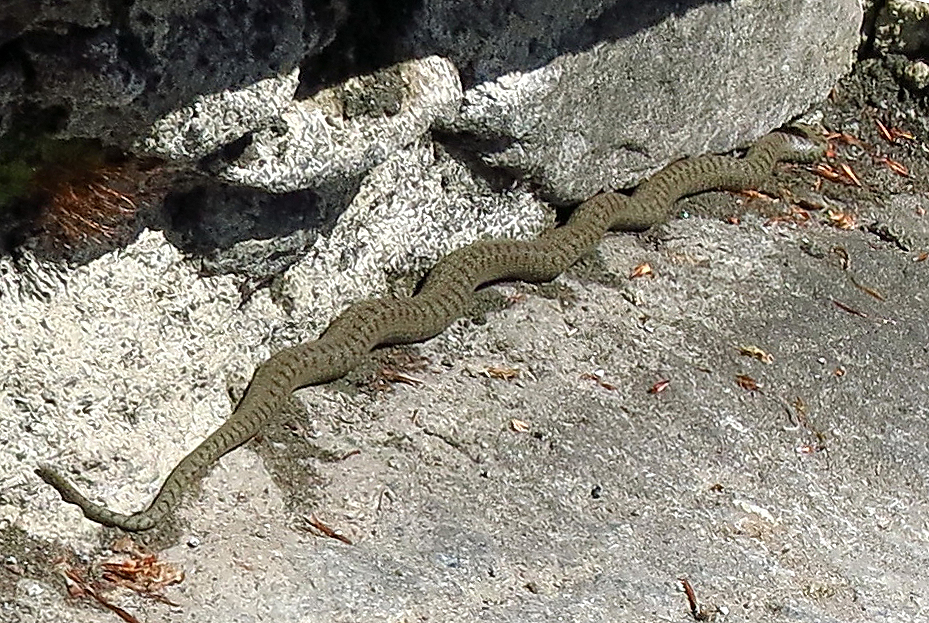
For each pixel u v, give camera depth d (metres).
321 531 5.95
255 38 5.58
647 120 8.65
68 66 5.02
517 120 7.58
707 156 9.31
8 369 5.48
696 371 7.69
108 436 5.78
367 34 6.47
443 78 6.89
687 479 6.91
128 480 5.79
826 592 6.41
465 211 7.88
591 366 7.52
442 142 7.63
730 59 9.07
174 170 5.74
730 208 9.36
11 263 5.57
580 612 5.78
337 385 6.86
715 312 8.27
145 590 5.43
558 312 7.87
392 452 6.52
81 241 5.71
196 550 5.68
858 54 10.94
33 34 4.93
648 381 7.50
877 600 6.46
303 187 6.23
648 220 8.73
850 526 6.97
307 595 5.53
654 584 6.11
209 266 6.34
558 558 6.12
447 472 6.50
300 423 6.53
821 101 10.33
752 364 7.89
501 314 7.73
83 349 5.75
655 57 8.43
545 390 7.23
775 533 6.73
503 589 5.84
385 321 7.10
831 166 10.20
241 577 5.57
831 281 8.88
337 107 6.38
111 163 5.56
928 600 6.56
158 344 6.08
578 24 7.70
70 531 5.57
